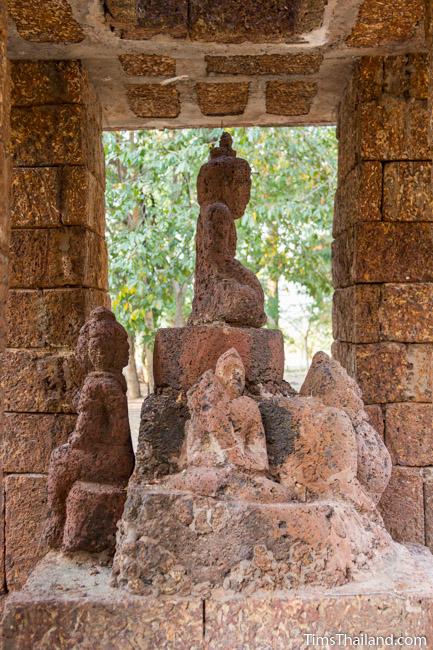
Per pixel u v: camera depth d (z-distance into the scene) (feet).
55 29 12.84
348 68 14.93
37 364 13.94
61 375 13.87
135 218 25.20
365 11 12.32
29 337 14.01
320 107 17.31
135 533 9.12
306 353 56.13
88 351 11.11
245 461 9.43
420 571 9.55
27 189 14.11
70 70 14.20
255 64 14.62
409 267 14.15
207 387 9.75
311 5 12.12
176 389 10.89
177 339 10.96
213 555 8.92
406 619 8.68
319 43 13.60
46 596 8.87
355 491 9.94
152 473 10.06
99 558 10.23
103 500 10.29
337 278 16.12
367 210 14.19
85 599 8.77
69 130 14.16
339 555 9.08
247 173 12.21
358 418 10.85
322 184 25.39
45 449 13.88
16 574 13.80
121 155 24.32
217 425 9.53
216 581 8.84
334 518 9.22
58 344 13.96
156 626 8.65
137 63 14.47
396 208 14.19
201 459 9.53
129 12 12.15
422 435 13.96
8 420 13.96
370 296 14.16
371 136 14.24
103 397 10.81
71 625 8.66
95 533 10.22
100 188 16.07
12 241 14.07
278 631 8.61
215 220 11.62
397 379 14.05
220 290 11.30
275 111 17.52
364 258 14.16
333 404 10.82
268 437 10.08
